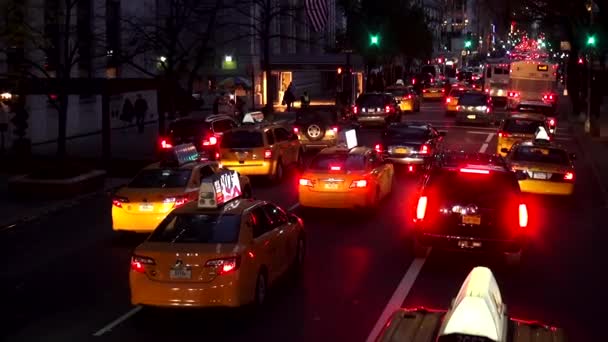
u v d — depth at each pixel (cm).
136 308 1181
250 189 2036
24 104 2953
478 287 556
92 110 4134
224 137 2488
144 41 4241
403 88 5506
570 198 2178
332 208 1958
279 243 1235
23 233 1806
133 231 1672
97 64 3859
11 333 1064
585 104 5328
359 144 3516
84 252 1591
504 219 1351
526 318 1126
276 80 6638
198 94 5716
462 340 518
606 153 3381
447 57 14488
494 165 1412
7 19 2191
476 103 4512
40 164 2788
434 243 1381
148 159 2972
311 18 4894
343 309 1159
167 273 1068
